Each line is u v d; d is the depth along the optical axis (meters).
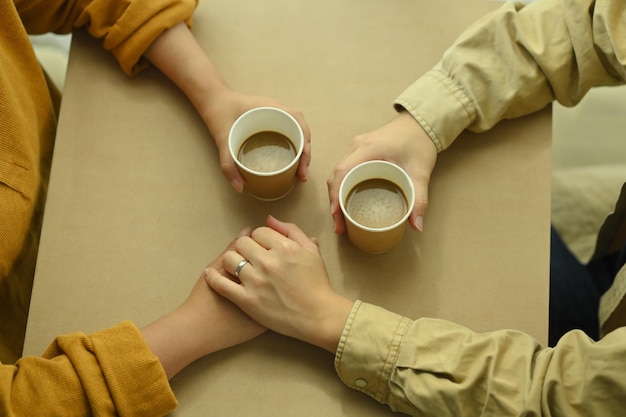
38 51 1.51
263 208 1.12
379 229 1.01
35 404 1.01
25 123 1.15
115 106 1.18
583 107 1.70
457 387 1.01
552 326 1.30
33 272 1.25
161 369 1.03
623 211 1.22
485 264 1.09
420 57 1.19
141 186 1.13
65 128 1.16
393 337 1.03
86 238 1.11
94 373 1.02
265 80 1.18
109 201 1.12
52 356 1.04
